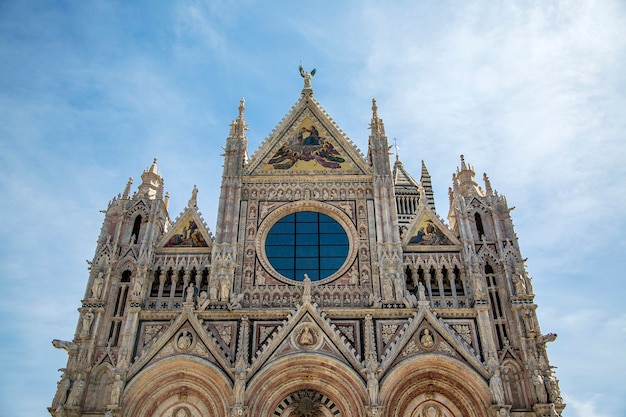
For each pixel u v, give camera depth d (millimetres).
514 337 39719
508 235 44031
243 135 50219
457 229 45812
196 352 38531
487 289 42031
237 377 36812
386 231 44188
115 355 39062
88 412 36969
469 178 48156
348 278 42750
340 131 50281
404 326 39656
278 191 47250
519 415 36750
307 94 52562
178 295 42375
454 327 39938
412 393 38281
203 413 37625
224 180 47062
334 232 45594
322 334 39000
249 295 41906
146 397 37719
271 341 38438
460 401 37844
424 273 42938
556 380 37625
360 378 37250
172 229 45094
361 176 47750
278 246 44906
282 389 38156
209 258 43531
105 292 41219
